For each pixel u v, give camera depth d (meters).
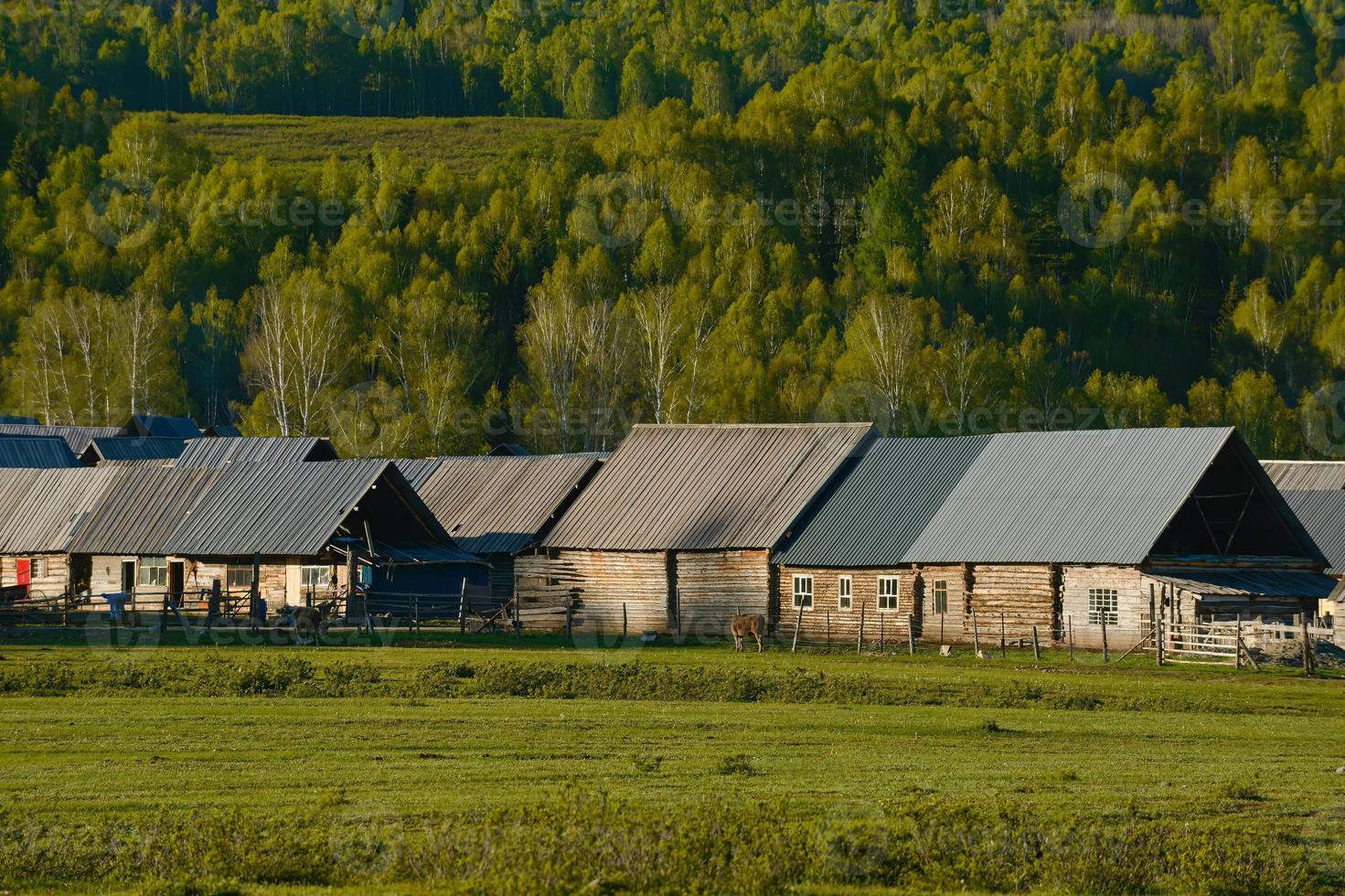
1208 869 51.50
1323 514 182.75
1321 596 144.38
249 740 80.81
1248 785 68.12
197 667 112.31
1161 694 107.31
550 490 182.25
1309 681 118.81
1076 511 149.12
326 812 60.97
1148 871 51.47
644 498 175.25
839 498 165.62
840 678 110.88
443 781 69.06
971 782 69.81
